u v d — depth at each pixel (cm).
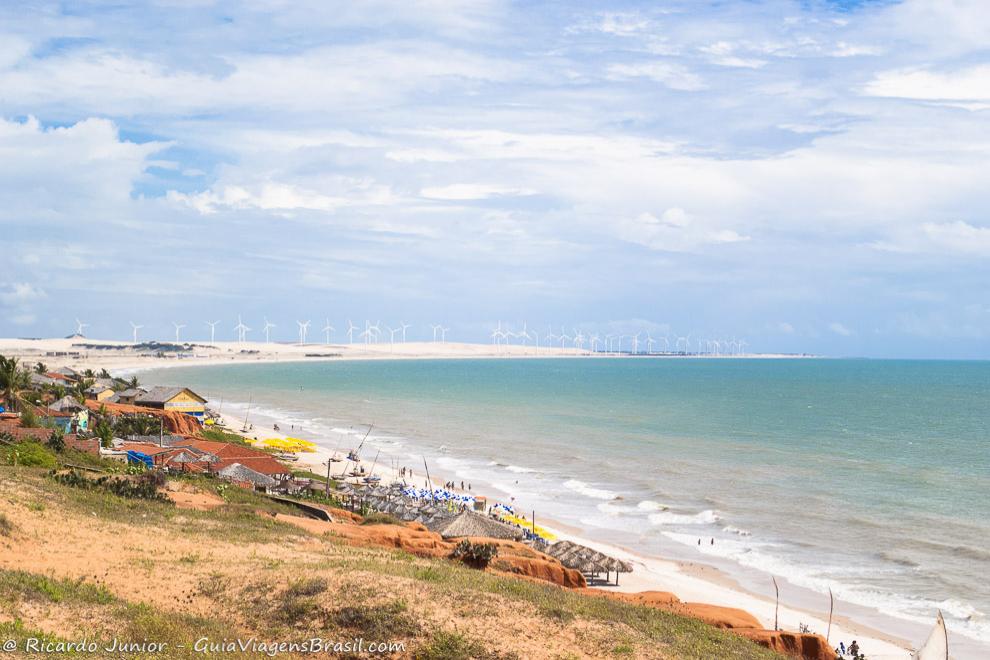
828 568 6619
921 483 10294
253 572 3083
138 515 4075
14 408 8706
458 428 16475
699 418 18825
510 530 6175
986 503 9038
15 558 2944
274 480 7825
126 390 12769
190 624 2559
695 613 4359
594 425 17138
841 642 4769
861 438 15075
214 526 4128
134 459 7281
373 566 3316
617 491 9838
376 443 14088
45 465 5422
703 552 7150
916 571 6500
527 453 12988
